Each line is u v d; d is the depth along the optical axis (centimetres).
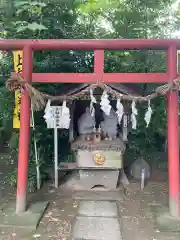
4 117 633
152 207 515
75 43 470
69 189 605
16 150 662
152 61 719
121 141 629
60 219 466
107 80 480
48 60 638
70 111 627
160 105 730
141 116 741
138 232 426
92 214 487
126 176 667
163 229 429
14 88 472
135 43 467
